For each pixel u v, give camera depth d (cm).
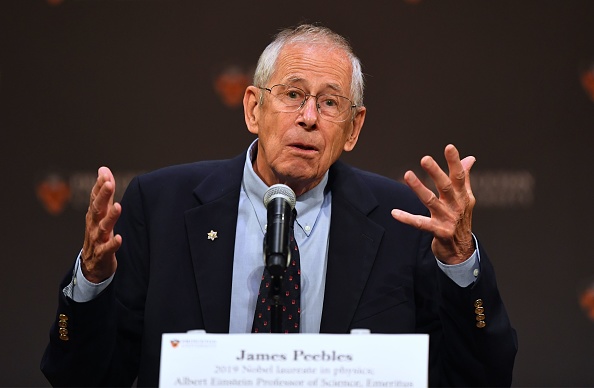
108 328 799
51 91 1470
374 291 873
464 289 781
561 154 1449
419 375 633
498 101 1459
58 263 1461
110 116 1471
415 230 909
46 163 1465
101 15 1477
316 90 855
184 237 888
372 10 1477
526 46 1457
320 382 633
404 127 1470
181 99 1477
